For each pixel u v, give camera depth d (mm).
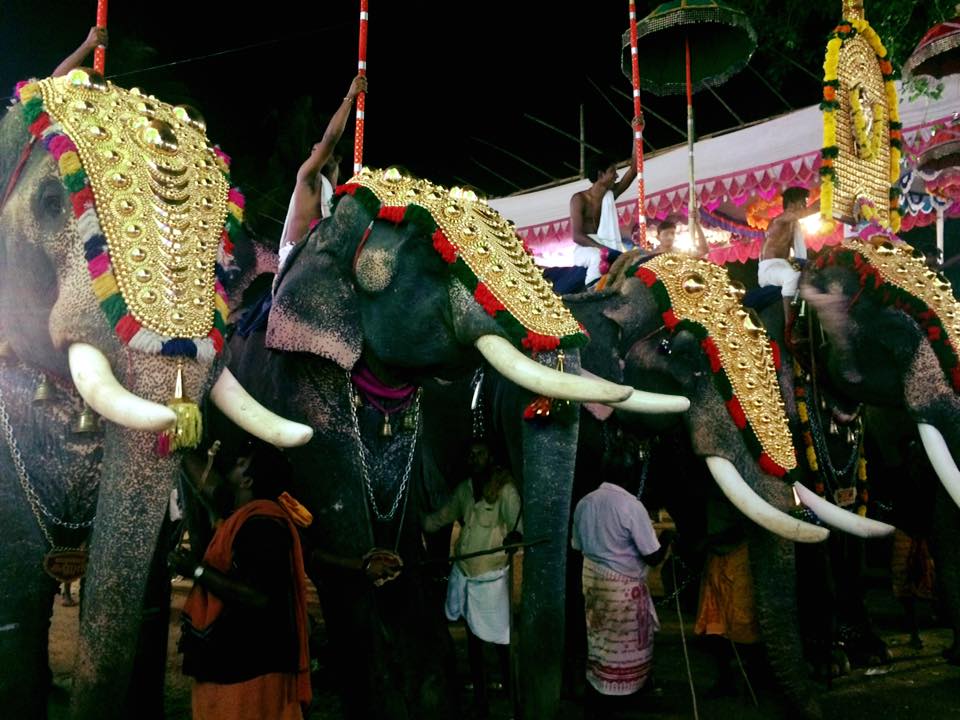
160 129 2898
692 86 7406
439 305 3584
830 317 5562
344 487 3777
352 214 3738
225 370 2961
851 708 5164
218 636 3314
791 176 8375
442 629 4258
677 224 8742
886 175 6363
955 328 5320
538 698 3506
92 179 2721
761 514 4555
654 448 5441
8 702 2939
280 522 3432
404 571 4105
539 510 3576
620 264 5262
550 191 10789
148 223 2729
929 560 6238
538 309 3506
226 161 3180
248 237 4281
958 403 5207
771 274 6156
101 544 2625
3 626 2947
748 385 4805
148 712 3750
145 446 2631
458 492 5266
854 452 5895
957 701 5273
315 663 5672
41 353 2875
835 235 8312
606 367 4910
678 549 5906
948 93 7406
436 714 4082
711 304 4957
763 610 4730
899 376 5387
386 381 3859
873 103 6238
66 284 2699
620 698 4828
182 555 3680
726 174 8914
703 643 5734
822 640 5754
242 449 3572
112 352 2617
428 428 5152
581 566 5445
